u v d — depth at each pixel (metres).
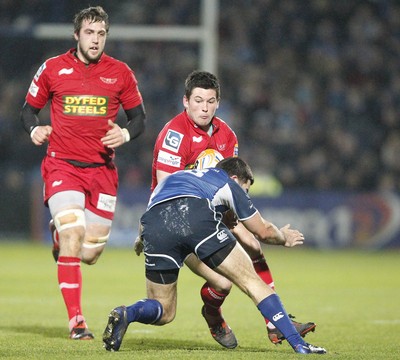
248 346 26.23
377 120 96.81
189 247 22.80
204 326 31.75
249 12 103.62
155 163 26.33
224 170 23.73
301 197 82.31
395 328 31.81
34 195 81.88
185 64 96.56
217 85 25.59
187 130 25.94
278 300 22.31
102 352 22.83
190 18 95.75
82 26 28.66
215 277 24.28
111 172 30.33
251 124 94.81
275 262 69.88
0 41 89.06
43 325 31.34
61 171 29.16
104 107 29.36
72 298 27.59
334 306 40.41
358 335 29.48
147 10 94.81
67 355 22.31
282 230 24.03
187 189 22.98
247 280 22.41
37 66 89.75
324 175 88.25
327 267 65.25
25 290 45.56
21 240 82.12
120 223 81.25
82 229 28.36
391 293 47.31
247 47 101.75
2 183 82.38
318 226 82.50
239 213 23.09
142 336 28.41
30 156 88.00
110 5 92.75
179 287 48.84
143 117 30.11
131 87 29.75
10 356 22.33
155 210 23.03
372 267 65.81
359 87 100.12
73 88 29.05
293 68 100.69
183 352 23.06
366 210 82.56
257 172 89.00
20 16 77.81
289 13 104.25
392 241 82.44
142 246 25.17
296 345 22.12
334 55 102.62
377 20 105.25
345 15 104.81
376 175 89.44
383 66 102.50
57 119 29.30
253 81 98.38
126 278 53.84
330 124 95.50
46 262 64.00
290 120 95.25
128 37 74.06
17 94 89.69
